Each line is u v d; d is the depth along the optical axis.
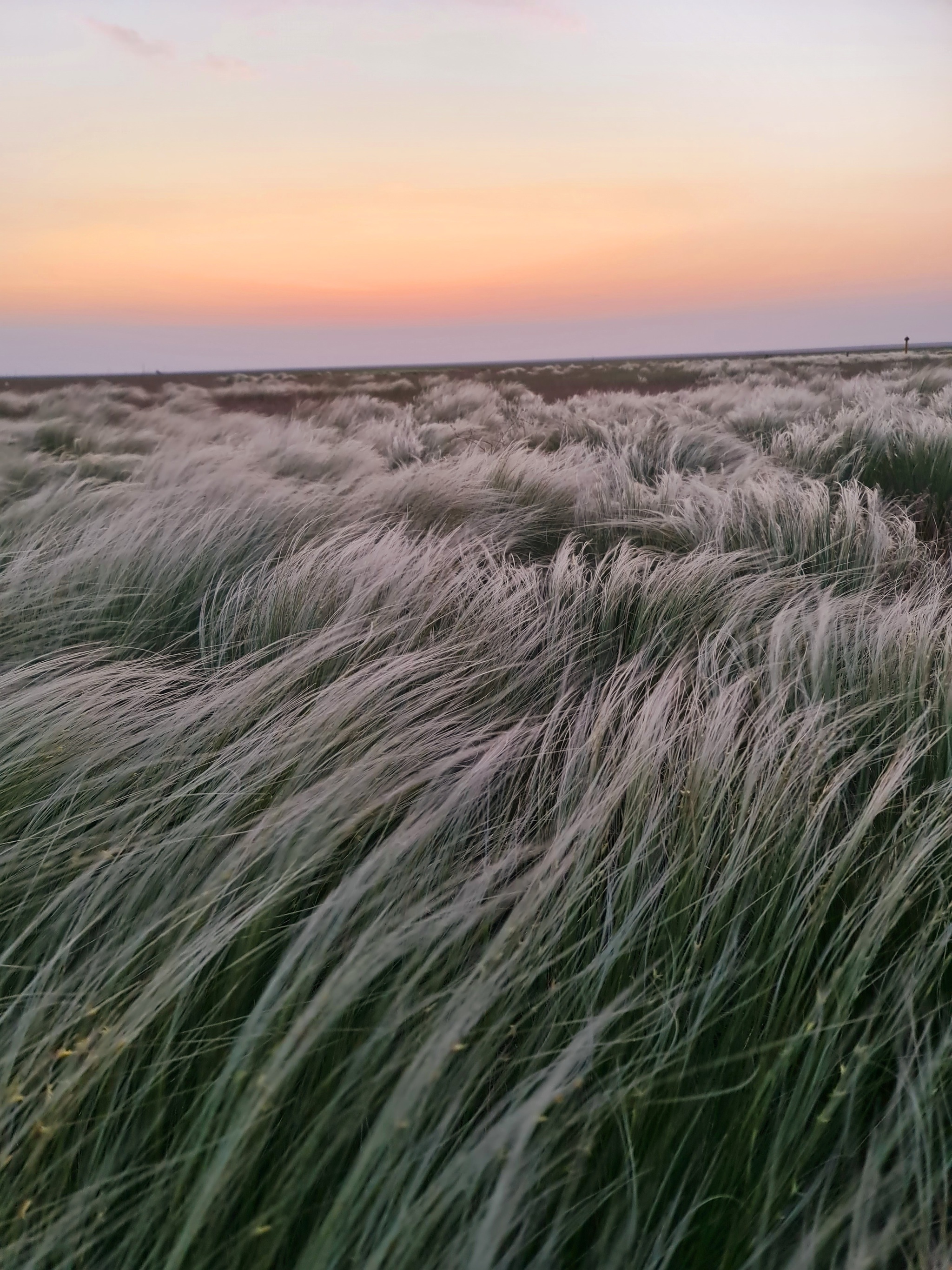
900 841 1.57
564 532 4.66
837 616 2.71
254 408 19.17
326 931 1.37
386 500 4.99
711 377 23.66
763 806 1.63
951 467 5.59
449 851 1.64
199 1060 1.21
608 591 3.18
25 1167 1.01
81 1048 1.09
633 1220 0.95
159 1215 1.01
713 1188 1.06
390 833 1.80
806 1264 0.94
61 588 3.43
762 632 2.81
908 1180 1.03
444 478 5.23
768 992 1.27
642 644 2.95
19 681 2.41
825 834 1.76
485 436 9.66
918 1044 1.17
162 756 2.01
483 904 1.51
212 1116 1.01
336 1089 1.14
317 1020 1.15
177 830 1.63
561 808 1.80
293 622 3.09
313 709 2.14
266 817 1.59
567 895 1.44
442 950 1.28
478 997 1.14
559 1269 0.99
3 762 1.88
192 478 6.47
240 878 1.52
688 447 7.43
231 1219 1.02
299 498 4.88
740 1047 1.21
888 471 6.08
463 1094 1.10
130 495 5.36
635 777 1.74
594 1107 1.06
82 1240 1.00
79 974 1.36
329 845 1.51
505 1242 1.03
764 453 7.33
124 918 1.45
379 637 2.78
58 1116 1.05
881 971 1.37
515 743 2.09
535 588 3.30
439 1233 0.97
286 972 1.18
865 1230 0.96
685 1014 1.31
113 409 15.12
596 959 1.28
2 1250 0.93
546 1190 1.02
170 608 3.51
